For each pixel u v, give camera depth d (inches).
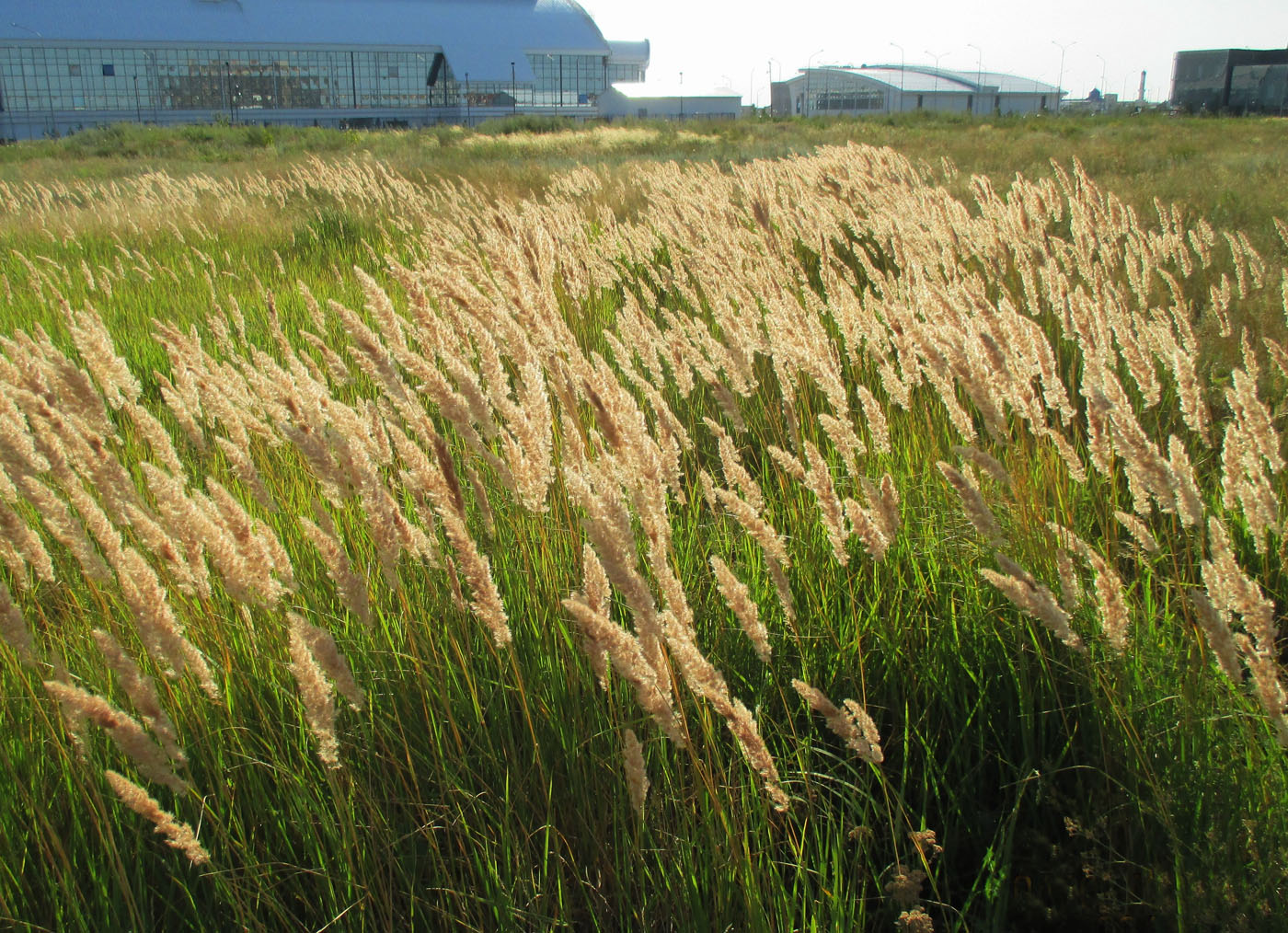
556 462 139.3
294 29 3221.0
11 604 82.7
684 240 347.9
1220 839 91.5
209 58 3093.0
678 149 1336.1
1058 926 94.9
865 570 135.5
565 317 298.0
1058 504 141.1
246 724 111.0
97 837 100.6
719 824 93.4
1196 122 1681.8
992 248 297.3
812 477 103.6
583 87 3816.4
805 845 98.3
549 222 338.3
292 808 100.1
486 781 107.5
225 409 136.0
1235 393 126.8
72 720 86.5
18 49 2842.0
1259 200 469.1
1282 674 107.3
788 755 107.5
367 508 98.9
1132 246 288.7
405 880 95.0
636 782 80.0
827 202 400.5
